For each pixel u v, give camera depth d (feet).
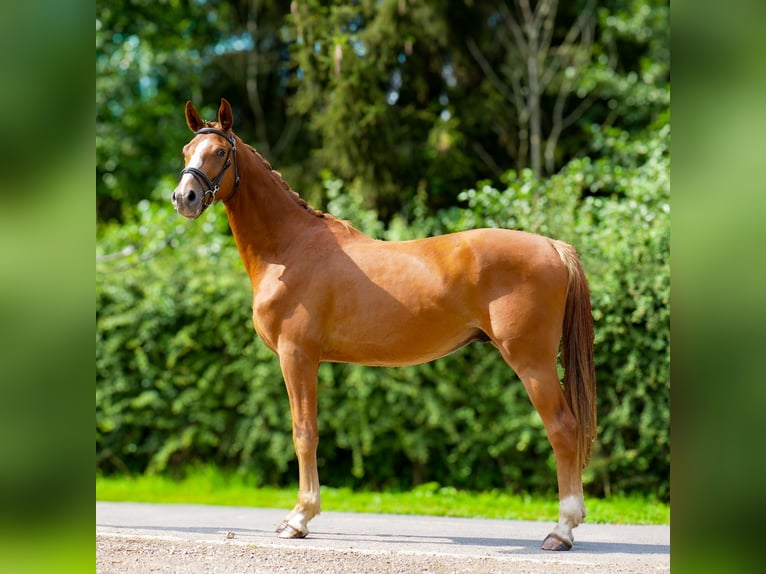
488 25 39.91
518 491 25.43
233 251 27.68
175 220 29.55
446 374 24.97
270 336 14.83
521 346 13.44
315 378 14.53
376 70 33.65
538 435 24.52
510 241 13.87
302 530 14.64
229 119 14.71
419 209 27.86
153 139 45.57
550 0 39.78
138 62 45.21
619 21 39.78
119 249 29.43
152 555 12.97
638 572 11.68
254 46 42.70
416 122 37.35
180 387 27.32
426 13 35.40
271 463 27.07
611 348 23.38
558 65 40.37
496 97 39.01
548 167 39.52
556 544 13.43
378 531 16.33
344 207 27.14
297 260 14.76
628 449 23.99
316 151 35.35
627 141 40.06
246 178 15.02
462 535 15.84
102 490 25.57
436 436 25.53
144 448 27.37
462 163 36.78
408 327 14.06
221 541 14.02
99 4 43.83
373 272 14.33
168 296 26.89
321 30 32.42
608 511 21.36
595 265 23.47
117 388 26.91
